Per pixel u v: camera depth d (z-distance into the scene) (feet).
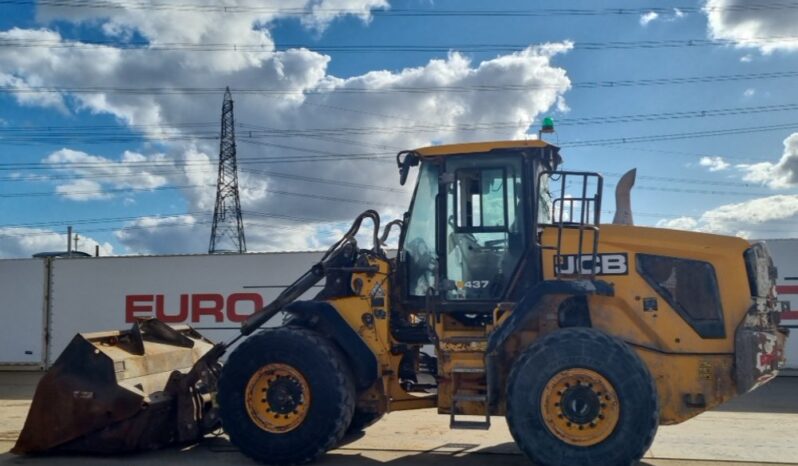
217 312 58.59
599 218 22.53
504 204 23.38
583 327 22.06
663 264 22.38
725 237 22.48
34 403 23.91
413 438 27.73
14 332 61.57
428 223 24.32
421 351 26.00
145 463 23.30
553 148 24.20
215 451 25.00
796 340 51.75
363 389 23.65
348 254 24.82
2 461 23.68
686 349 21.85
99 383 23.68
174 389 24.85
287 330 23.13
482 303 23.16
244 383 22.86
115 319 60.23
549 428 20.66
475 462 23.58
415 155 24.20
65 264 61.36
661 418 21.81
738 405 38.55
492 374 22.12
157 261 59.93
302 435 22.22
